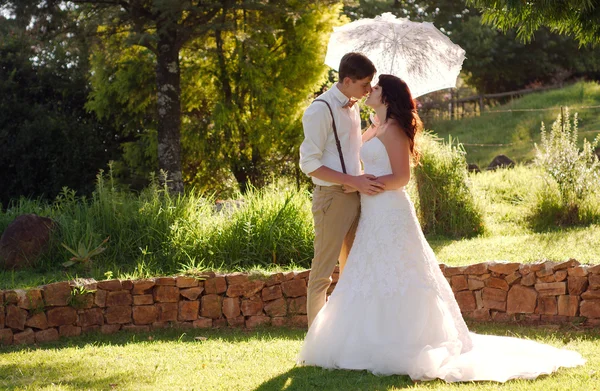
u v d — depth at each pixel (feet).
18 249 22.90
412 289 13.64
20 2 39.60
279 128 47.42
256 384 13.05
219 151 48.03
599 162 31.27
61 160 54.44
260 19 46.34
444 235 30.40
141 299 19.25
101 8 42.93
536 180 34.58
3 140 54.65
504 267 18.74
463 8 100.94
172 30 41.96
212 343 17.28
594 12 23.41
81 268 22.22
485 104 95.35
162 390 12.79
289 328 19.34
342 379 13.01
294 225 23.53
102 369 14.73
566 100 76.33
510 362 13.21
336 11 50.21
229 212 24.43
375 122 15.23
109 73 51.06
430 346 13.15
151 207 24.59
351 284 13.97
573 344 15.79
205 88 50.85
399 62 16.08
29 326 18.17
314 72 49.19
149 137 51.06
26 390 13.05
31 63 57.52
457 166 30.99
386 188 13.97
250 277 19.60
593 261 20.77
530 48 98.48
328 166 14.43
